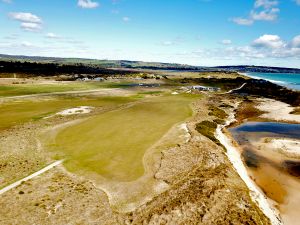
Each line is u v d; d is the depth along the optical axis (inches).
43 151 1531.7
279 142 1932.8
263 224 986.1
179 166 1362.0
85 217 980.6
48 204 1044.5
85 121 2145.7
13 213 987.9
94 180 1227.9
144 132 1891.0
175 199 1083.9
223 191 1147.3
